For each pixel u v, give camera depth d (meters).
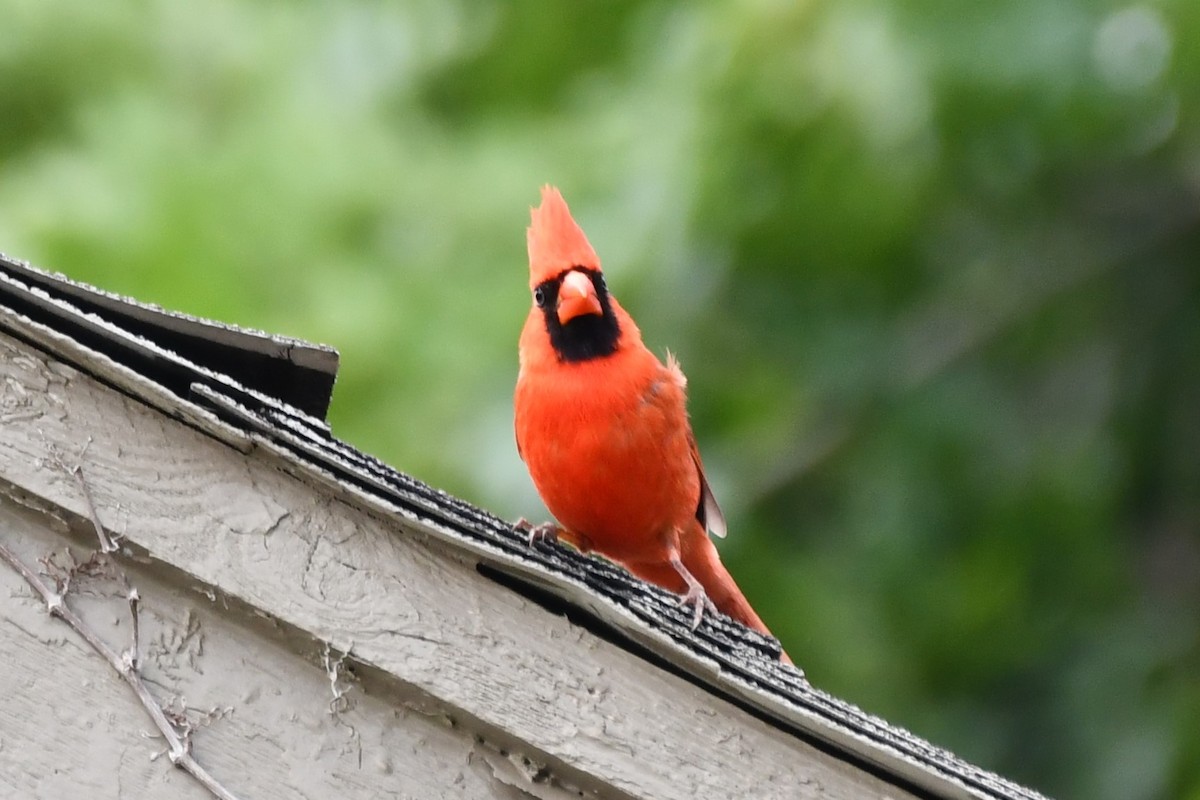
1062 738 11.25
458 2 12.27
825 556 11.32
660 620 4.97
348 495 4.91
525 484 9.83
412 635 4.93
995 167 11.23
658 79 11.09
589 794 5.01
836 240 11.13
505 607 4.98
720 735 4.99
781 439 11.34
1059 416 11.80
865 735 4.97
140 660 4.92
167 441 4.92
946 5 10.46
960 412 11.59
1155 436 11.84
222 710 4.92
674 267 10.68
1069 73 10.52
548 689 4.95
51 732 4.86
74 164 10.03
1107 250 11.85
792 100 10.27
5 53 10.91
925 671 11.42
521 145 11.08
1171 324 11.84
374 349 9.93
